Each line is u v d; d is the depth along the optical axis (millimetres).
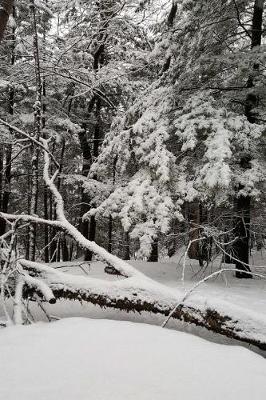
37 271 4957
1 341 3209
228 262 11141
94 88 12102
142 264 10102
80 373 2506
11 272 4496
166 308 4148
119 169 8992
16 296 4371
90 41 12969
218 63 8641
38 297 4664
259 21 8906
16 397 2201
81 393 2240
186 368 2611
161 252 18688
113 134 10070
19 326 3662
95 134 15641
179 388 2332
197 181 7355
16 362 2721
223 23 8750
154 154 7902
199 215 9773
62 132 13469
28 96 13773
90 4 12812
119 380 2408
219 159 6805
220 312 3787
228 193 7754
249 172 7629
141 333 3279
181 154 8430
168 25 11961
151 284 4352
